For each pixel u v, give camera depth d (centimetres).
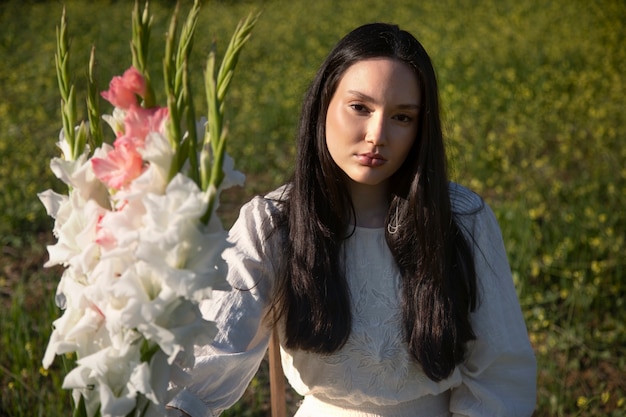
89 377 140
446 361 193
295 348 195
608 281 473
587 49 1027
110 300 135
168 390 155
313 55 1047
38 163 653
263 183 644
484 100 829
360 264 195
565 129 728
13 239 529
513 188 611
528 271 484
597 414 361
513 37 1107
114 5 1416
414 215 191
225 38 1155
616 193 569
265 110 809
